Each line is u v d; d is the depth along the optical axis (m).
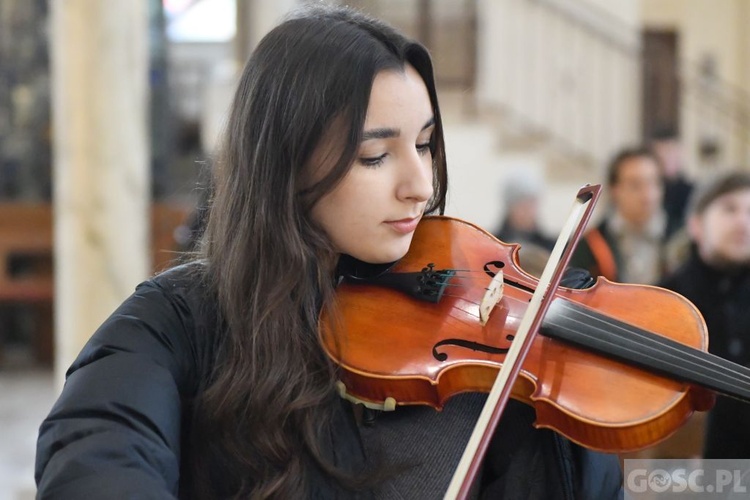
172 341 1.24
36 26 7.43
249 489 1.20
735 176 2.51
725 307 2.39
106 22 3.62
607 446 1.17
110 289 3.68
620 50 6.84
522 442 1.28
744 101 7.65
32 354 7.50
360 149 1.23
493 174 6.26
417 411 1.29
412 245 1.48
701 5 7.97
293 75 1.25
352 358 1.25
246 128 1.29
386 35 1.27
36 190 7.44
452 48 6.88
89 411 1.09
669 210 4.92
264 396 1.20
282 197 1.26
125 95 3.68
